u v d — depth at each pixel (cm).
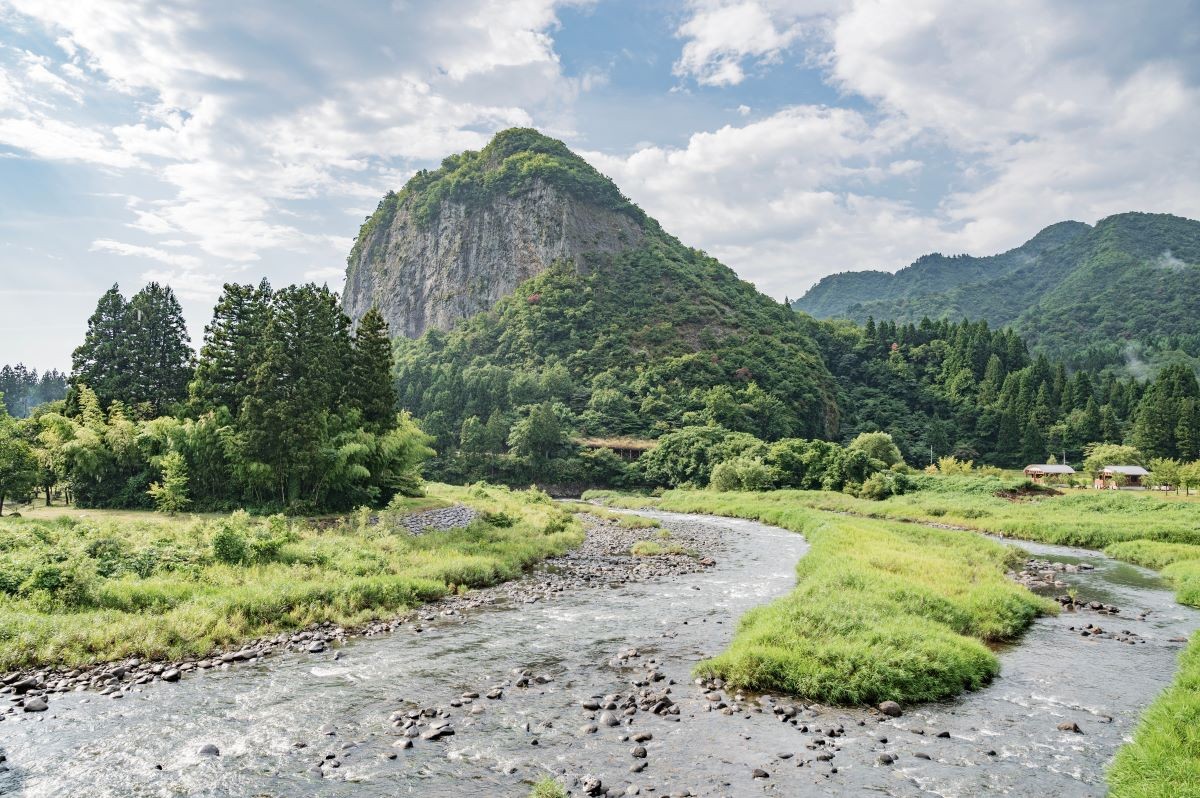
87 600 2119
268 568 2714
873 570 2756
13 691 1553
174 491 4347
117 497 4666
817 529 4797
